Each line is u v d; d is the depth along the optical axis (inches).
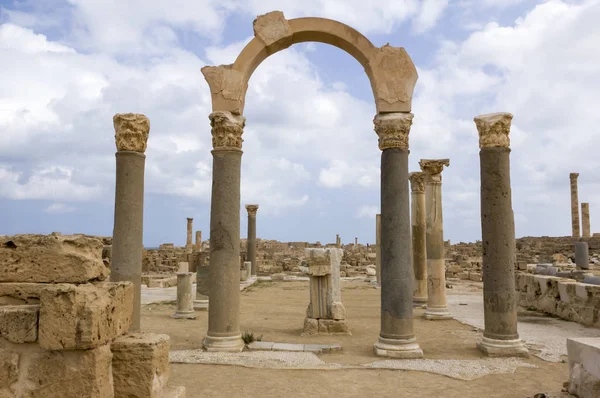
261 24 467.8
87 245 229.5
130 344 219.9
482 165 449.1
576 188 2290.8
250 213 1408.7
